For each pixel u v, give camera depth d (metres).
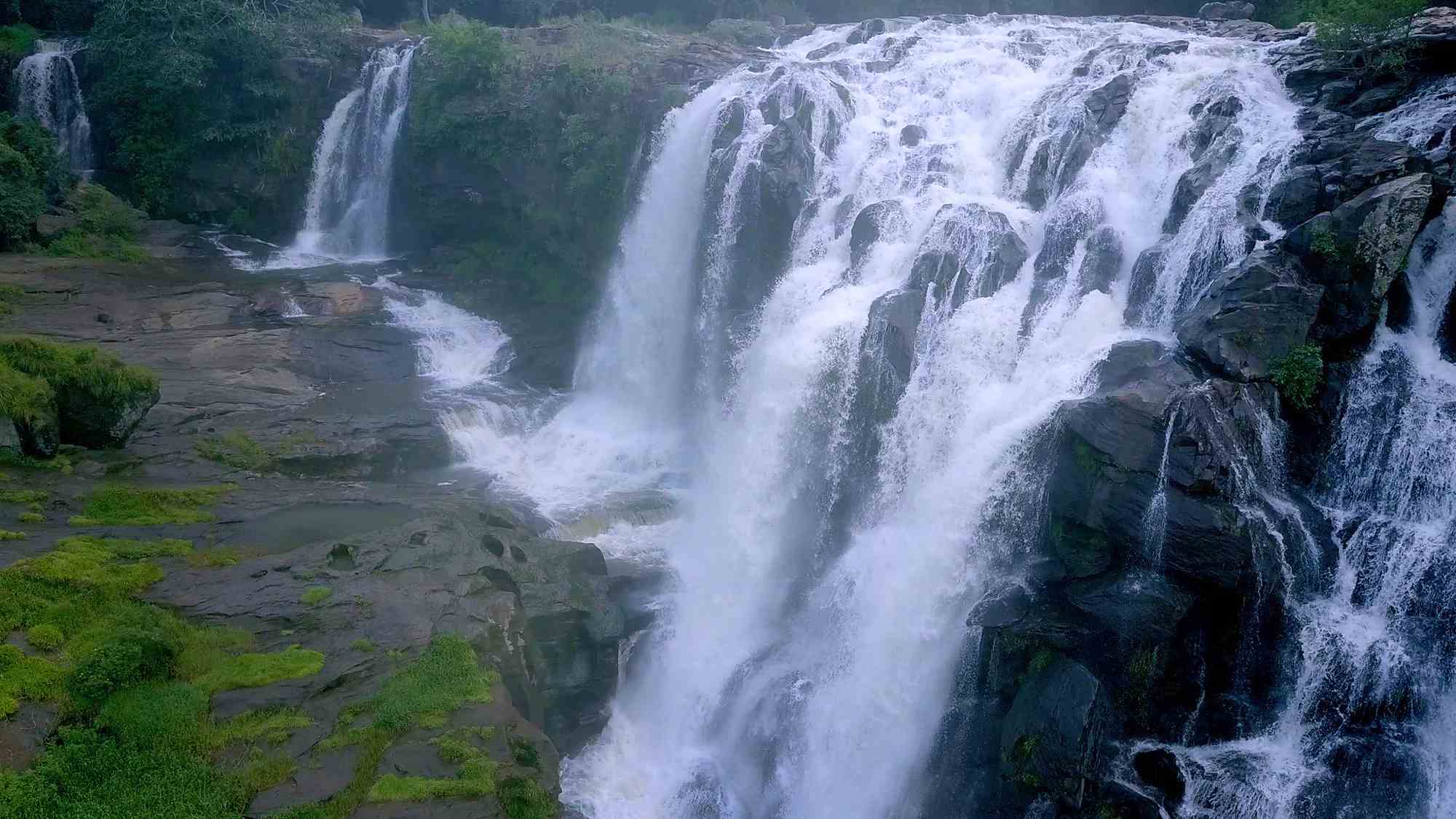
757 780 19.97
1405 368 18.58
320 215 43.19
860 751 19.92
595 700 20.72
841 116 29.77
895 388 22.39
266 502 22.59
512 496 26.31
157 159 43.88
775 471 24.36
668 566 23.81
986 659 18.36
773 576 23.88
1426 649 16.33
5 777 13.21
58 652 15.62
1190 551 16.77
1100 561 17.92
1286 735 16.97
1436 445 17.45
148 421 25.77
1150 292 21.27
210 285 35.12
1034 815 16.89
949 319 23.03
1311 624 16.92
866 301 24.14
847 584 21.70
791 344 24.41
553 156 35.78
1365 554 17.38
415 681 16.30
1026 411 19.92
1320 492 18.55
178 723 14.76
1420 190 18.77
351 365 31.92
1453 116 21.50
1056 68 30.81
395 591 18.69
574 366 33.44
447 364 33.53
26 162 37.75
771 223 27.72
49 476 21.72
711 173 29.33
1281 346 18.56
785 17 50.88
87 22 50.81
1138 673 17.14
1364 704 16.34
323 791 14.14
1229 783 16.20
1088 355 20.05
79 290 33.47
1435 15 25.73
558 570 21.30
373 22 54.62
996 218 24.12
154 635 16.00
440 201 38.59
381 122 41.44
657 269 32.06
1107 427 17.66
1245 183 21.58
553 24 48.12
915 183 27.38
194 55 42.47
